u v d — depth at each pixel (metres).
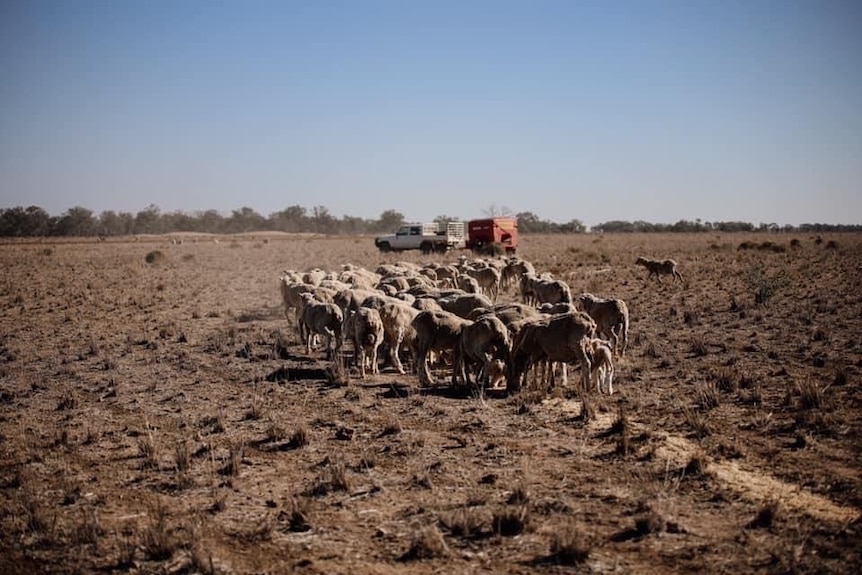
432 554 8.33
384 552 8.45
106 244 95.75
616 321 18.08
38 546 8.91
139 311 30.34
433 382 16.59
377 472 11.02
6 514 9.80
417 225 64.62
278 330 24.12
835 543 8.22
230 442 12.66
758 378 15.43
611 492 9.95
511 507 9.39
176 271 50.75
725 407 13.54
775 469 10.50
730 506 9.34
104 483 10.92
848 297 27.08
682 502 9.52
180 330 25.14
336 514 9.57
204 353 20.89
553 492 9.98
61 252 73.38
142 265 55.25
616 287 34.12
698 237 101.06
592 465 10.99
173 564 8.33
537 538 8.65
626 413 13.53
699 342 18.70
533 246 76.88
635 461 11.03
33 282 42.53
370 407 14.66
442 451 11.86
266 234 179.38
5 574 8.26
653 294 31.08
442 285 28.14
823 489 9.73
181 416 14.41
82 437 13.22
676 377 16.11
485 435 12.59
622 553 8.21
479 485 10.37
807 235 100.19
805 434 11.87
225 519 9.50
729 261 46.75
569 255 57.19
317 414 14.27
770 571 7.67
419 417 13.86
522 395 14.66
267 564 8.25
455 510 9.40
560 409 13.92
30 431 13.63
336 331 19.48
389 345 18.45
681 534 8.61
